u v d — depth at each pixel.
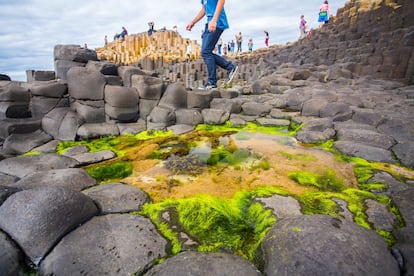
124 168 2.94
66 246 1.52
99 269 1.41
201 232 1.80
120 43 38.62
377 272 1.25
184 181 2.61
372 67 10.68
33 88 4.06
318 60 14.68
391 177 2.51
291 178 2.62
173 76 25.52
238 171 2.82
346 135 3.65
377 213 1.91
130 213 1.96
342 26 16.14
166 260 1.44
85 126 4.13
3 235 1.54
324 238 1.40
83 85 4.23
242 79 18.08
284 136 4.10
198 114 4.87
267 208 1.98
